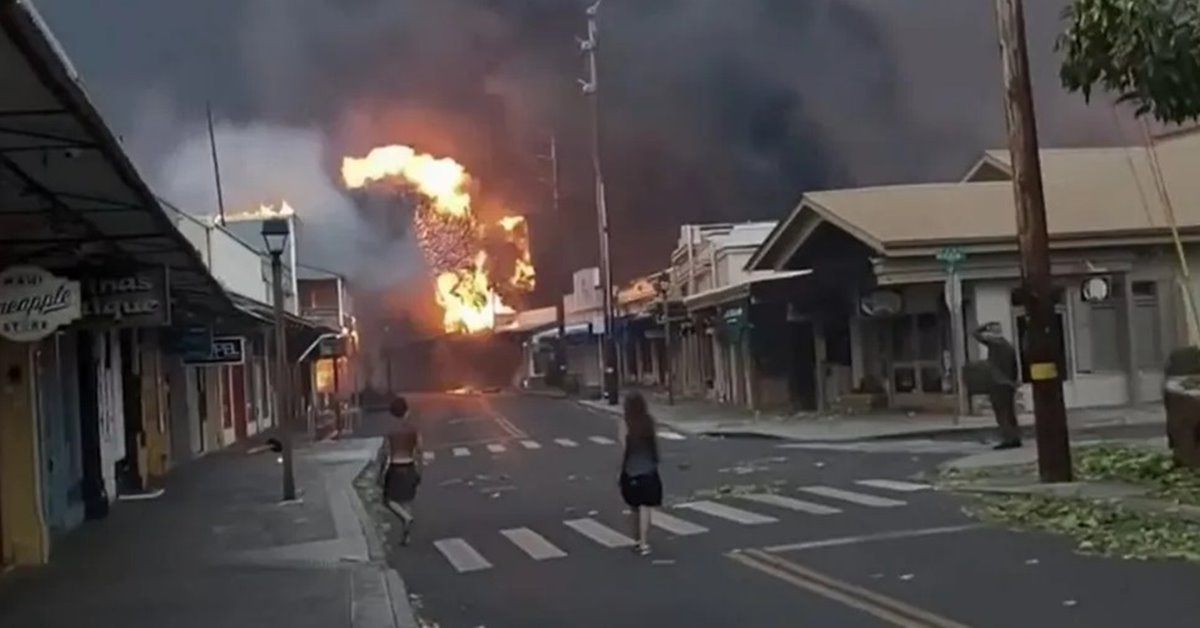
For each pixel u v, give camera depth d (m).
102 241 13.46
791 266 39.53
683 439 34.03
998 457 22.31
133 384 24.00
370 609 11.47
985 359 28.11
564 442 35.09
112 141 8.22
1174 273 33.19
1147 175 36.38
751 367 44.09
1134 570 11.59
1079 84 15.59
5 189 10.30
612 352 54.22
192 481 25.97
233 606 11.76
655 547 14.98
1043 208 18.30
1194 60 14.28
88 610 11.78
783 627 9.99
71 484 18.58
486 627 10.84
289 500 21.50
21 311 12.70
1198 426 17.55
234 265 38.09
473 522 18.67
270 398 50.59
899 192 36.38
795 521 16.50
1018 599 10.53
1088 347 33.16
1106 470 18.69
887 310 33.00
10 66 6.40
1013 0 18.20
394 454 16.91
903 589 11.27
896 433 29.28
